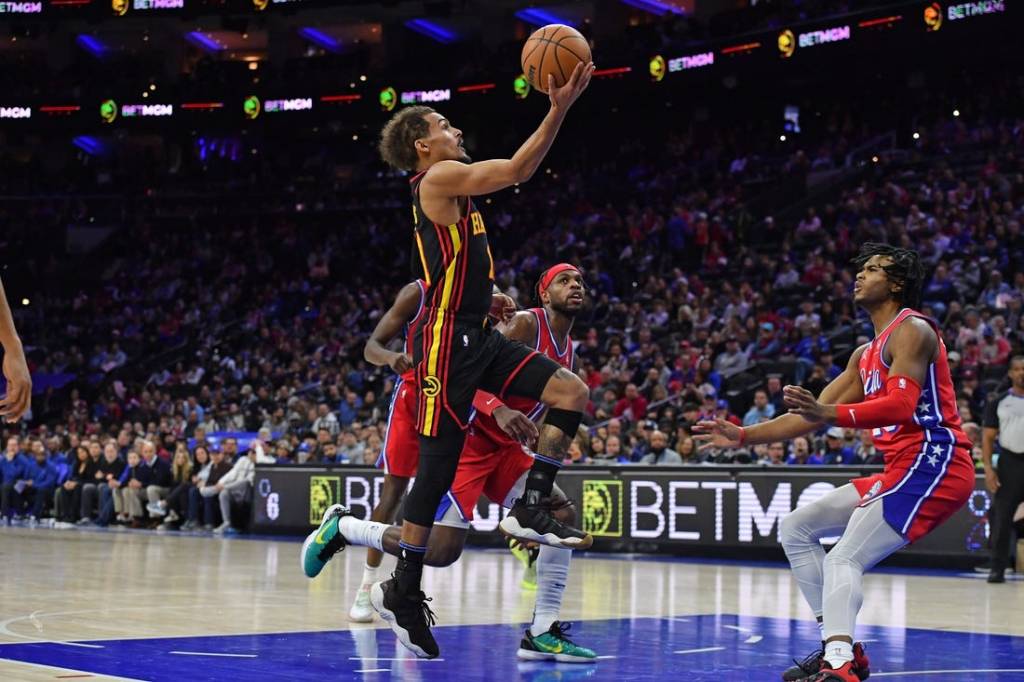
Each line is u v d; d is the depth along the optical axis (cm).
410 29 3228
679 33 2645
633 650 493
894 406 386
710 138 2867
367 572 573
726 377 1620
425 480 423
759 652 489
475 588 779
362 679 402
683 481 1109
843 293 1747
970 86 2512
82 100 3100
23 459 1795
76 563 929
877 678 425
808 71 2509
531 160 379
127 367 2578
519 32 3106
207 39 3434
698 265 2239
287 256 2930
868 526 400
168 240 3100
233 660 437
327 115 2953
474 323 421
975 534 991
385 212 3038
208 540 1289
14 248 3197
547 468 426
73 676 384
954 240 1842
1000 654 493
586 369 1741
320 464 1334
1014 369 871
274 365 2314
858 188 2214
